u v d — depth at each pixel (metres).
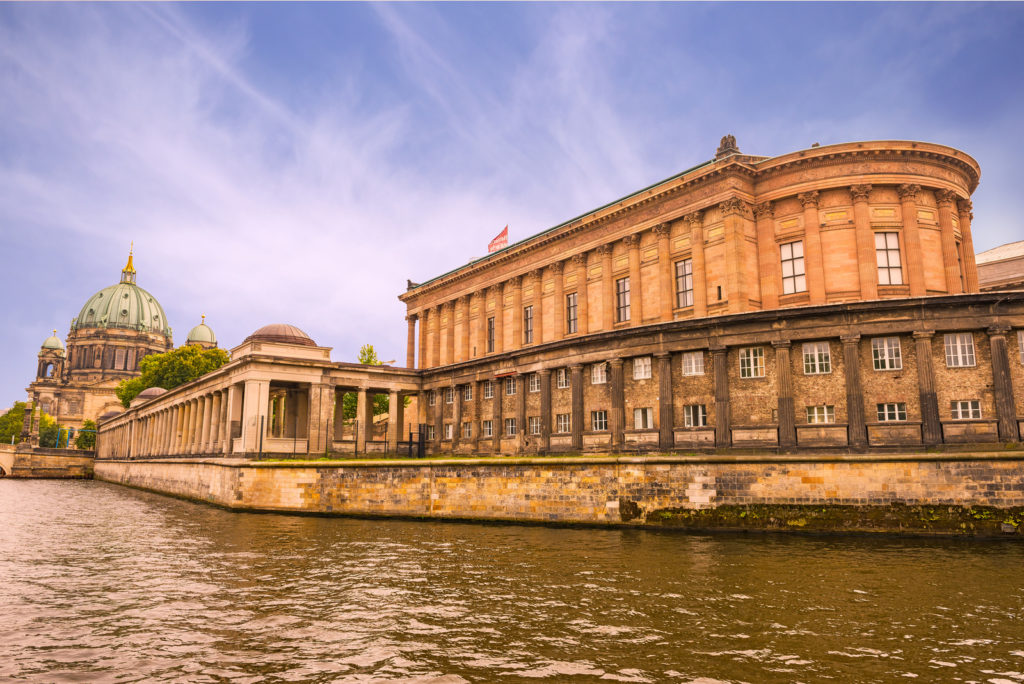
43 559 26.61
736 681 12.72
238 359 62.88
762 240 47.66
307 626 16.72
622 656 14.19
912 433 31.61
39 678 13.21
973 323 31.81
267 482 44.75
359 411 64.31
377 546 28.89
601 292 57.69
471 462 36.72
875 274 43.62
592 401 44.47
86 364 196.38
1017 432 30.31
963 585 19.55
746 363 36.66
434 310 79.12
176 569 24.27
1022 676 12.78
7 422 169.25
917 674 12.94
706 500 30.47
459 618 17.27
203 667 13.84
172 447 85.94
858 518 28.03
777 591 19.28
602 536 30.03
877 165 44.59
